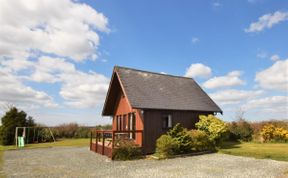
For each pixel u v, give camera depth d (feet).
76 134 136.56
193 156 54.75
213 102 75.15
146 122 60.18
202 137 58.95
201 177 34.37
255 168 39.37
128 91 61.62
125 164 46.85
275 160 46.85
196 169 39.96
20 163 49.47
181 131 57.88
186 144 56.29
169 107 62.95
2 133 106.42
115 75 69.92
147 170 40.19
